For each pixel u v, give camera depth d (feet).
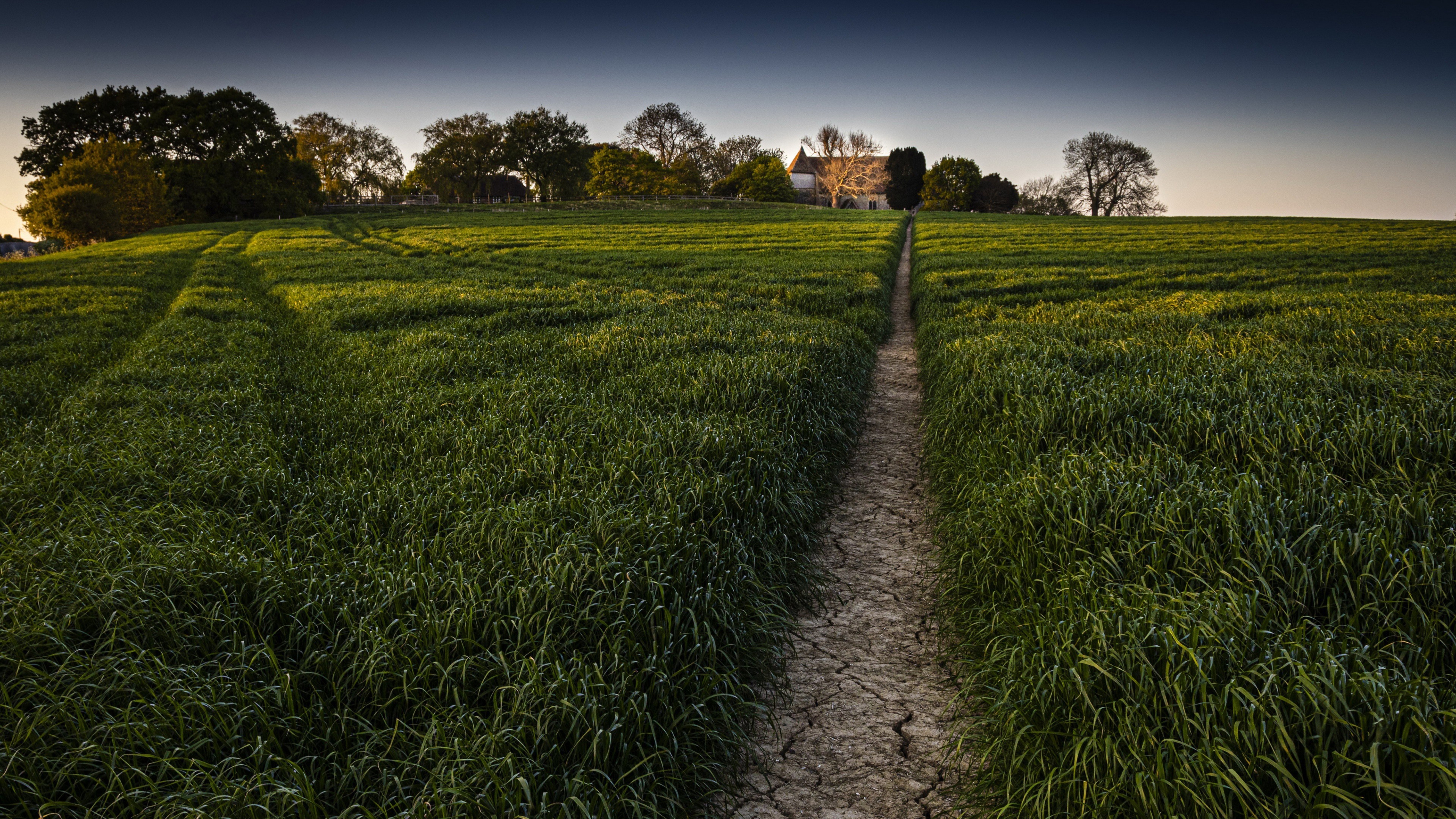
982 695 13.24
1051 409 22.21
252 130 242.37
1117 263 85.76
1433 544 12.52
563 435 22.06
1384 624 11.22
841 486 25.07
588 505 16.08
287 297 60.59
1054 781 9.86
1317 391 22.56
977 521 17.40
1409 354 30.07
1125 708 9.96
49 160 246.06
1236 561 12.90
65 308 52.42
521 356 34.42
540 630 11.84
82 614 12.12
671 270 82.02
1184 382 23.80
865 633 16.30
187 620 12.05
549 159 340.80
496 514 15.80
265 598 12.51
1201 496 14.87
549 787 9.77
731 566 15.10
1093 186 314.96
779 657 15.12
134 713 10.16
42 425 24.62
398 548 14.99
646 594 13.08
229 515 16.80
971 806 10.99
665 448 20.02
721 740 11.65
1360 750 8.48
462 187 350.84
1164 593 12.44
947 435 25.30
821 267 80.94
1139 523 14.74
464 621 11.78
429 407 25.64
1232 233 140.26
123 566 13.26
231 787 9.27
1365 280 64.34
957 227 169.27
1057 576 14.20
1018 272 74.49
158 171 227.61
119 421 23.86
